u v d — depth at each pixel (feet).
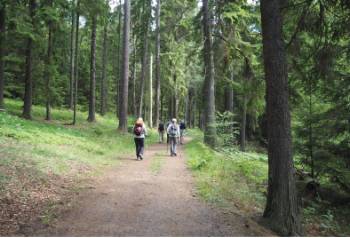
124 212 29.81
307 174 45.42
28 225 25.16
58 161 45.93
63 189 35.27
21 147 47.96
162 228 26.35
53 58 95.96
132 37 149.28
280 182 28.84
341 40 37.73
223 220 28.71
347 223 37.55
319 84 42.27
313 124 43.73
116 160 57.72
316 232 32.14
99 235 24.35
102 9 96.07
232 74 85.87
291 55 36.45
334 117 42.09
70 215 28.19
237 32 74.18
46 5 81.30
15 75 115.55
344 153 43.27
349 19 32.58
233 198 36.40
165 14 128.98
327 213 38.34
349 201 43.06
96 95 175.11
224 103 123.44
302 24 32.73
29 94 81.76
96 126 102.01
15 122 65.62
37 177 36.58
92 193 35.27
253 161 63.16
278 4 29.71
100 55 175.11
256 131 115.14
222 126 77.66
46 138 59.41
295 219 28.60
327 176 44.42
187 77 164.25
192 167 52.65
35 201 30.25
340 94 41.83
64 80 109.60
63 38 97.25
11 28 76.74
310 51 36.14
